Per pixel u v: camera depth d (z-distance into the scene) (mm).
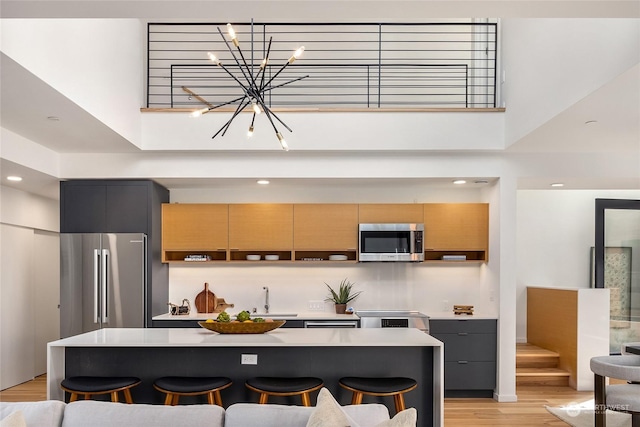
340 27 7949
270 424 2562
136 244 6219
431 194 7172
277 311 7117
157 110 5926
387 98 7949
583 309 6633
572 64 4176
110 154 6188
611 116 4496
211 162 6211
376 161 6238
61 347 4355
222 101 7844
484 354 6355
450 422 5355
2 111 4414
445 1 2549
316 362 4434
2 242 6582
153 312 6352
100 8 2609
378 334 4637
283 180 6418
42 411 2666
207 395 4332
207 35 7902
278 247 6773
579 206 8102
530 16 2705
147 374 4418
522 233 8062
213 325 4555
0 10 2619
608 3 2541
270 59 7898
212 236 6762
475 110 5938
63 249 6230
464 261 6832
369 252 6711
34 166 5582
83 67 4355
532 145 5742
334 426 2260
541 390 6637
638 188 6926
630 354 4648
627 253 7988
